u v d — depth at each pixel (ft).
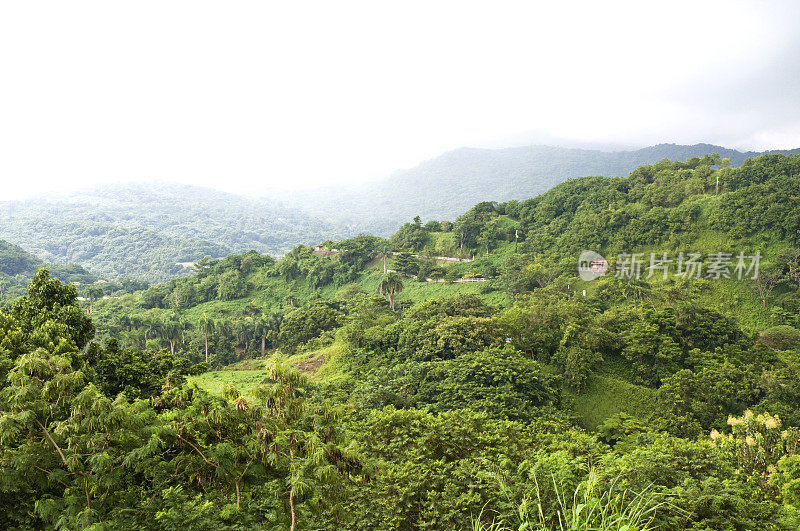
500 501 39.78
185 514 28.22
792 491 53.01
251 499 31.19
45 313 86.79
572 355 142.41
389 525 43.16
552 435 81.20
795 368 142.51
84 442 29.55
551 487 39.32
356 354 172.14
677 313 161.27
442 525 43.50
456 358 138.82
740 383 129.80
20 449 28.73
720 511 41.63
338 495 32.27
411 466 52.85
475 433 64.64
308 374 171.83
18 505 30.66
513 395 117.80
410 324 171.94
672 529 39.19
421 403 120.88
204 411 33.14
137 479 34.50
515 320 159.84
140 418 29.84
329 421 33.19
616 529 26.08
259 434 31.53
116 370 77.30
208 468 31.12
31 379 30.01
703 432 115.55
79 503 28.50
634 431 110.83
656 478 43.98
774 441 70.33
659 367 144.66
